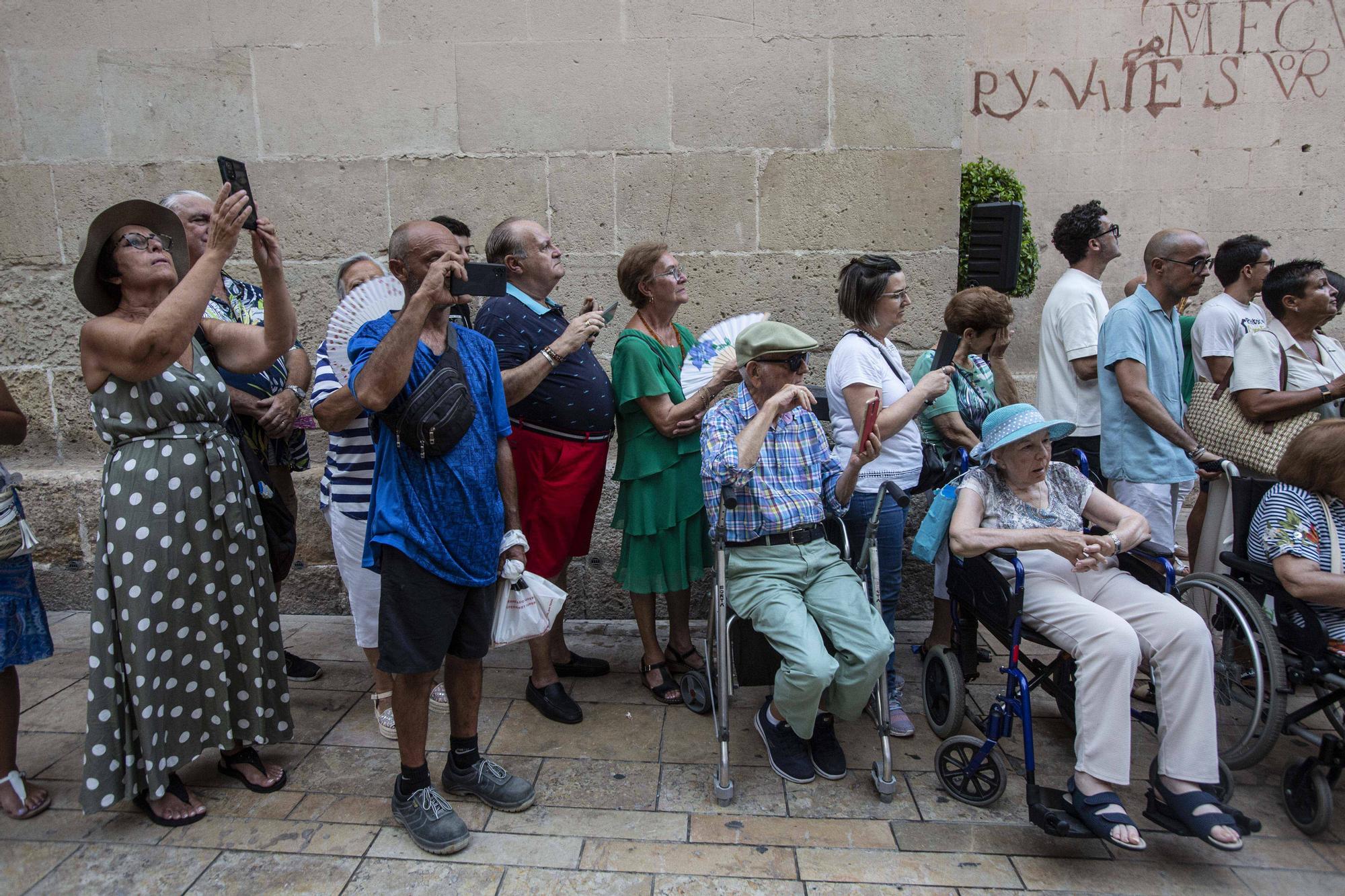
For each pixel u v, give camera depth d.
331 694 3.41
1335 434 2.61
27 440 4.25
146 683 2.39
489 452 2.43
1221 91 5.85
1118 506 2.74
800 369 2.81
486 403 2.49
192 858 2.38
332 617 4.22
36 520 4.14
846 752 3.01
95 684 2.38
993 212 3.29
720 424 2.84
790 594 2.76
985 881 2.30
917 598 4.20
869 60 3.89
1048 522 2.76
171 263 2.46
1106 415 3.42
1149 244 3.38
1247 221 5.96
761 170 3.97
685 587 3.36
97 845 2.44
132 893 2.24
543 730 3.12
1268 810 2.68
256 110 4.00
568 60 3.93
